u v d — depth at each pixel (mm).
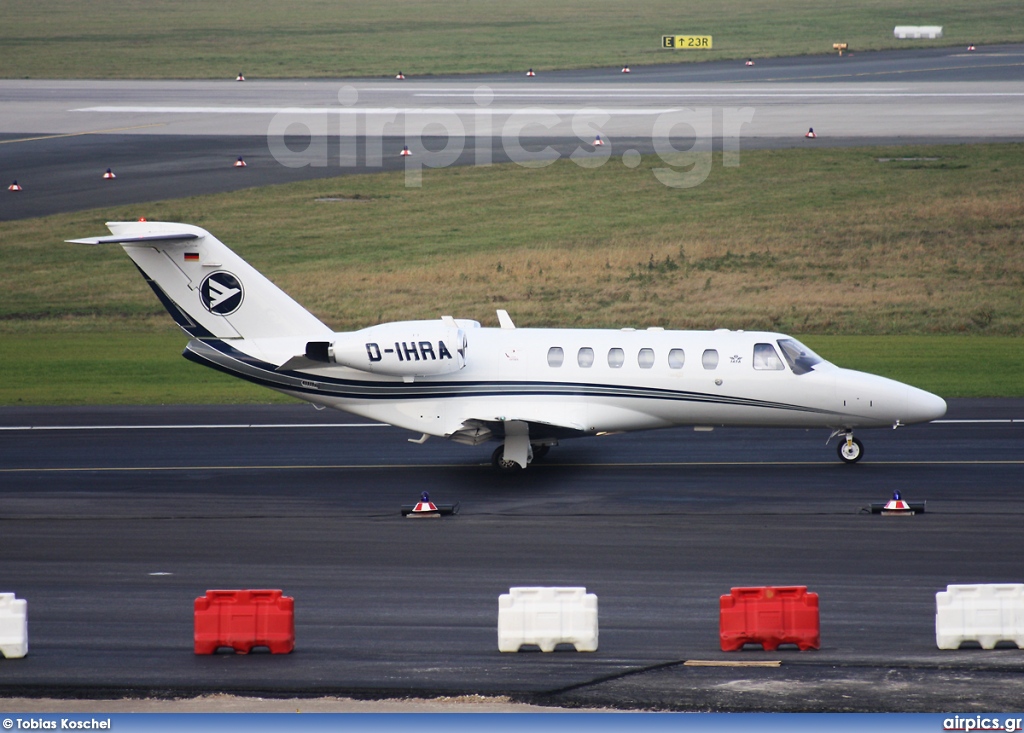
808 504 81250
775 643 51562
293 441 106500
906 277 184125
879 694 46031
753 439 105500
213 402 125938
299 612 58062
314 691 47031
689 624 55562
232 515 80250
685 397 93250
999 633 51344
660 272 188125
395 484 89625
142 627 55844
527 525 76312
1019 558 66625
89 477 92875
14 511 81688
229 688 47469
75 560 68562
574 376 93250
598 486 88000
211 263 92875
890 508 77875
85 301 180125
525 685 47469
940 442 102438
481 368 93625
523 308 172125
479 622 56219
